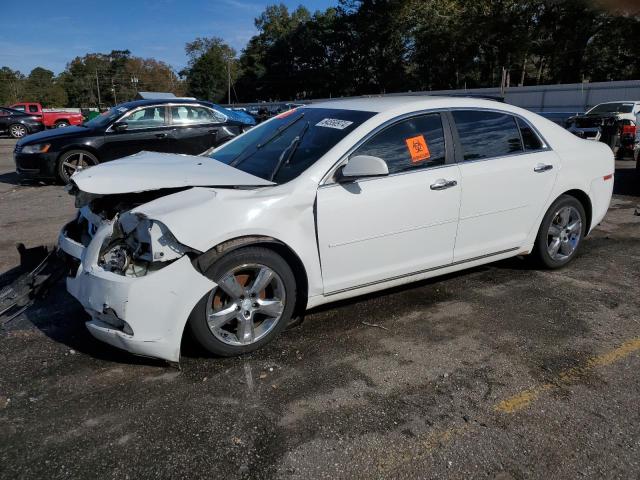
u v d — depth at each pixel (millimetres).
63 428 2707
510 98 30078
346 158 3592
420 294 4406
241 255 3182
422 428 2711
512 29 41344
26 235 6453
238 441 2607
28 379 3146
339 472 2412
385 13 59219
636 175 9625
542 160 4531
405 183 3768
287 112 4680
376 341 3611
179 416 2797
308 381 3125
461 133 4137
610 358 3396
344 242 3578
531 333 3732
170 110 10148
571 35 39438
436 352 3469
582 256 5418
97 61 112250
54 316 3990
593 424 2746
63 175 9719
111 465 2449
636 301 4289
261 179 3514
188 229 2986
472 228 4195
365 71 68750
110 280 2982
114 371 3232
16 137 27578
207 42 100938
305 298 3572
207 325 3164
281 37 84875
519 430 2701
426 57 56094
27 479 2363
